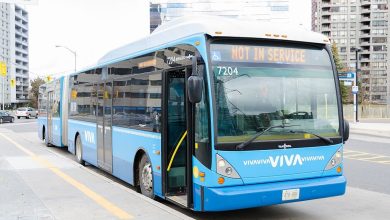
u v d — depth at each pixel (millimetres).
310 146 6641
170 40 7375
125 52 9484
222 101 6184
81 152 13203
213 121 6062
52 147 19625
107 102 10555
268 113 6426
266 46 6613
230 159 6102
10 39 158375
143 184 8375
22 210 6781
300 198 6426
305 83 6766
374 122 43812
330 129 6879
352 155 16703
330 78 7012
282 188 6270
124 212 6621
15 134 28031
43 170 10922
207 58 6215
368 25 152750
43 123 20672
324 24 155875
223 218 7242
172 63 7168
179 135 7480
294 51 6805
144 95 8266
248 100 6336
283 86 6598
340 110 6988
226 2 102875
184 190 7492
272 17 99562
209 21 6543
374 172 12203
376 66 151875
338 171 6898
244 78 6383
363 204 8289
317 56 6977
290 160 6469
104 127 10758
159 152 7527
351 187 9961
